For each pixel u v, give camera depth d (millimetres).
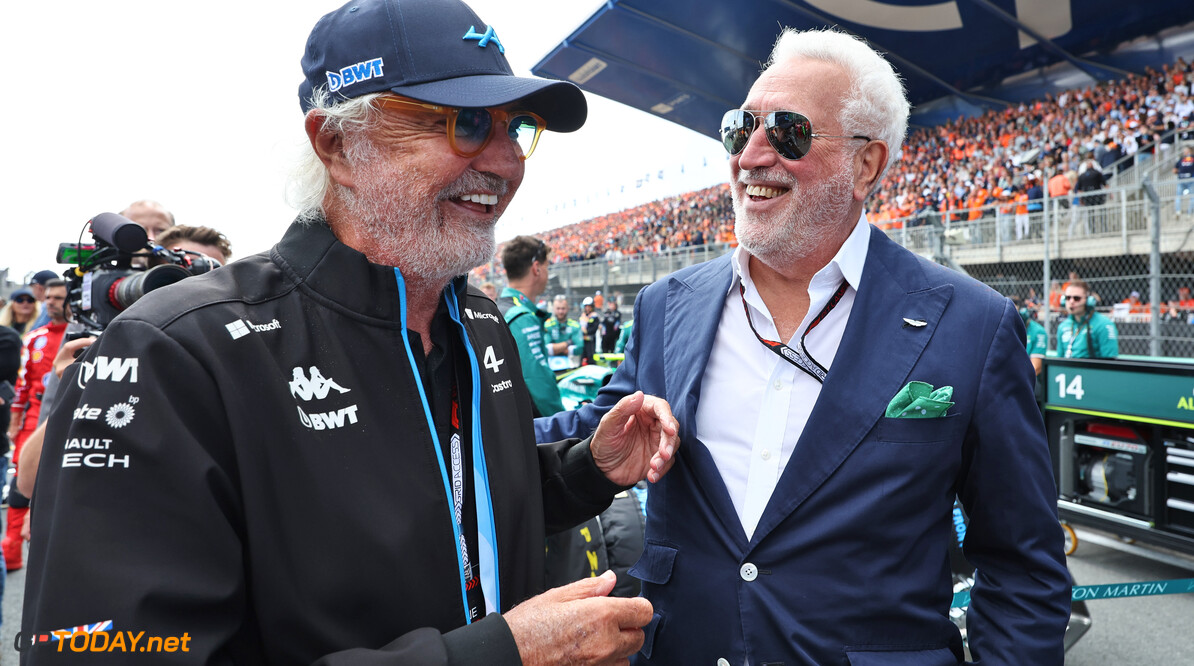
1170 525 3920
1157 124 14516
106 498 829
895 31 16359
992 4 15289
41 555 846
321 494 937
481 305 1374
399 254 1088
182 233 3176
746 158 1448
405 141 1051
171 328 908
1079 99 17234
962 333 1363
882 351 1376
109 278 1797
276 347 973
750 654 1317
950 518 1399
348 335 1023
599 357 6113
